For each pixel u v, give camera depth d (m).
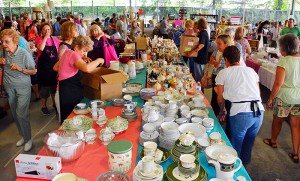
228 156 1.29
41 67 3.73
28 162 1.33
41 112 4.21
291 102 2.70
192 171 1.27
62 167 1.43
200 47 4.09
